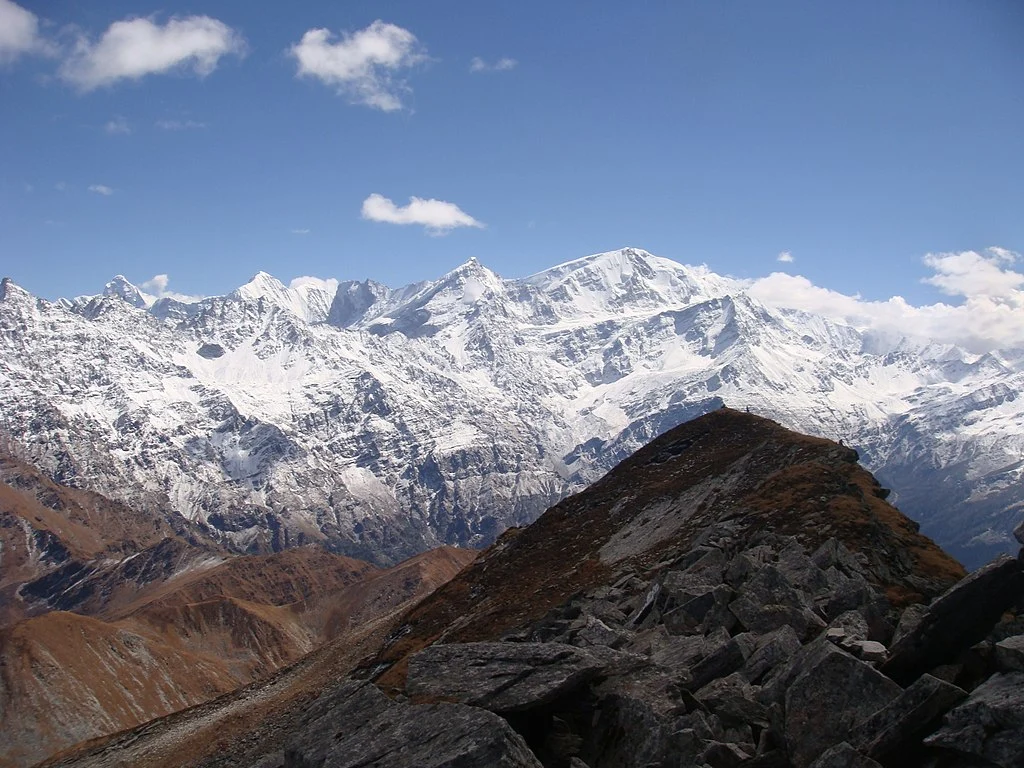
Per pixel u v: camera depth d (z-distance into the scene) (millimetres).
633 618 50875
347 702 36219
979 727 26375
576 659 36750
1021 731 25547
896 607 44938
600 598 62625
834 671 31016
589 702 35969
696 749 31047
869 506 67188
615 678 36844
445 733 31453
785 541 55531
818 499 70000
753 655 36500
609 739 34125
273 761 40406
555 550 116938
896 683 30484
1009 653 28328
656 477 124062
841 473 78188
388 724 33594
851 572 49469
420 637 112375
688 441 131000
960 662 30625
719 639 39375
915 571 54531
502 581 116250
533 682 35625
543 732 35125
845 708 30172
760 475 97188
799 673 32844
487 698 35188
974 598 31719
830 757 27906
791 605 42062
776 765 30141
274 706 125562
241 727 124188
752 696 33625
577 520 123000
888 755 27938
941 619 31781
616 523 114625
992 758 25703
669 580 49438
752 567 47688
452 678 37031
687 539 86250
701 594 44688
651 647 42344
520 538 127500
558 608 63281
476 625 98938
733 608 41875
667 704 34188
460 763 29625
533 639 54219
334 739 33906
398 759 31125
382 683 83062
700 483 110625
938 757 27078
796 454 97125
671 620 44125
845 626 37000
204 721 148250
